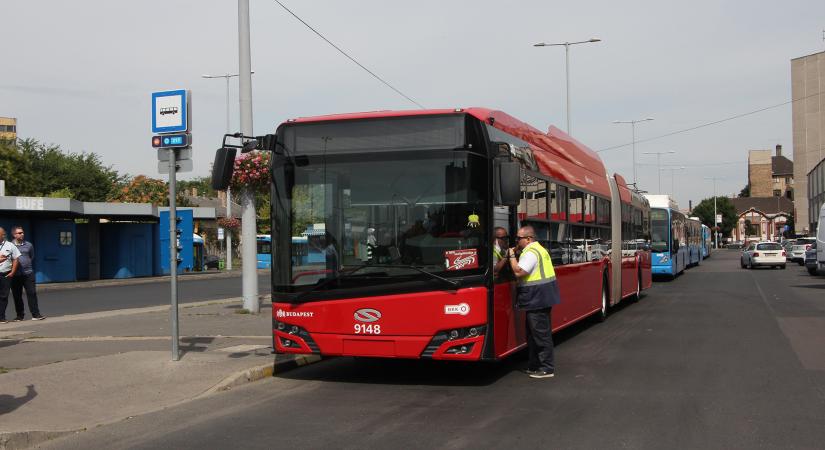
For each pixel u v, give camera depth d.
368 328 8.38
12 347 11.56
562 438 6.38
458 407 7.68
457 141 8.41
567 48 33.59
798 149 80.38
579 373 9.59
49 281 33.81
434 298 8.20
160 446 6.41
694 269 42.44
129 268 38.94
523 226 9.70
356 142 8.66
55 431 6.75
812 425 6.79
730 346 11.80
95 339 12.47
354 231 8.55
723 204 135.38
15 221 32.66
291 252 8.77
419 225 8.38
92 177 59.19
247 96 15.92
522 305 9.24
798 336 12.88
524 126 10.33
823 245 26.36
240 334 12.89
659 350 11.49
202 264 47.16
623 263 17.88
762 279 31.28
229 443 6.45
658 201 30.69
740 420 6.98
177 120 9.61
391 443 6.31
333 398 8.28
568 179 12.47
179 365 9.64
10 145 53.22
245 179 15.66
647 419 7.05
